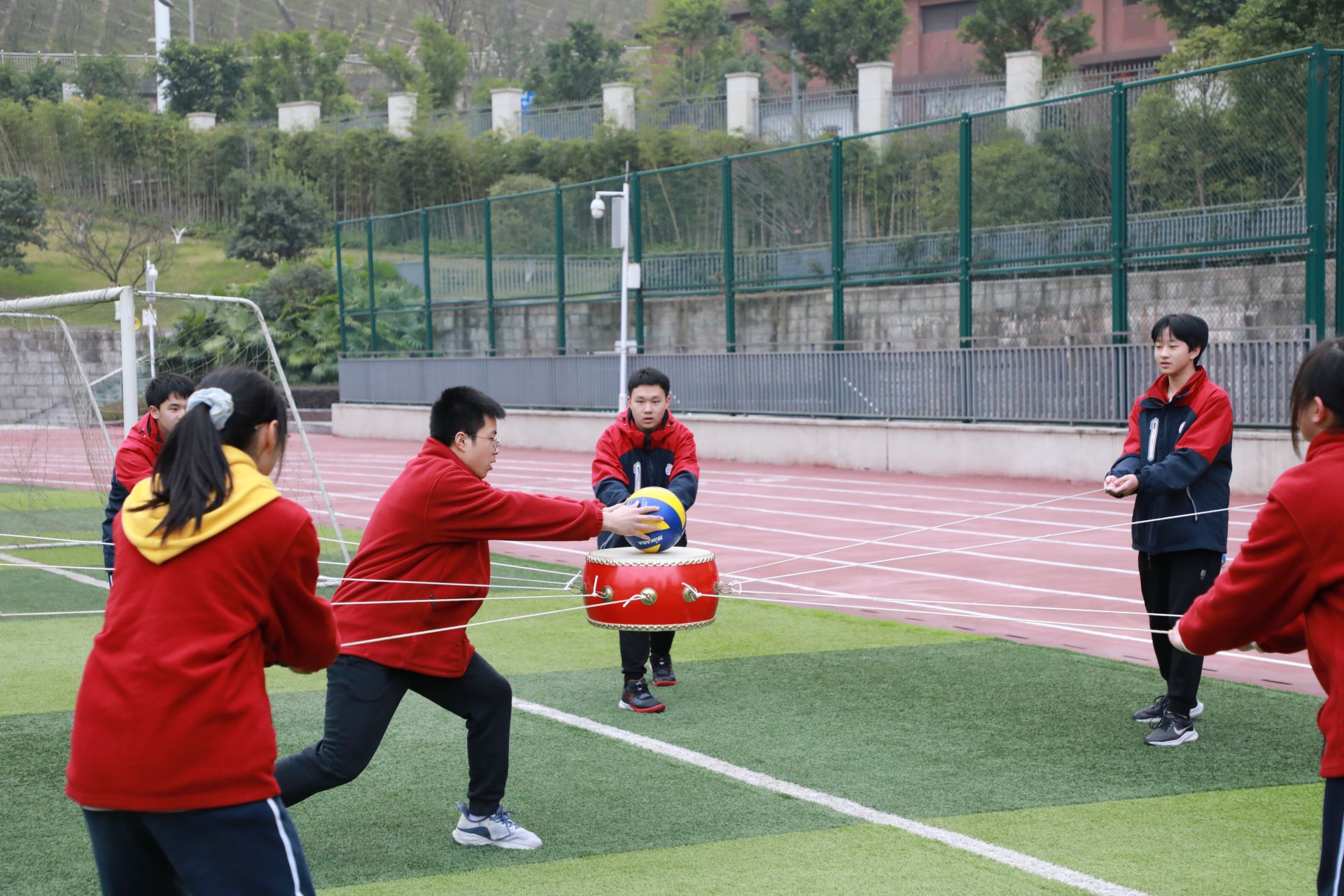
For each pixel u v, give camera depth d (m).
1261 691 7.46
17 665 8.59
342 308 34.56
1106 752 6.35
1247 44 25.23
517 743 6.64
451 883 4.78
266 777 3.24
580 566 12.34
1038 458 19.03
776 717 7.10
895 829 5.29
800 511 16.36
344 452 28.78
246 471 3.34
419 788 5.96
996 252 19.97
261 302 41.19
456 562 4.97
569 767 6.23
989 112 19.94
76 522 16.52
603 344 27.06
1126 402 18.11
